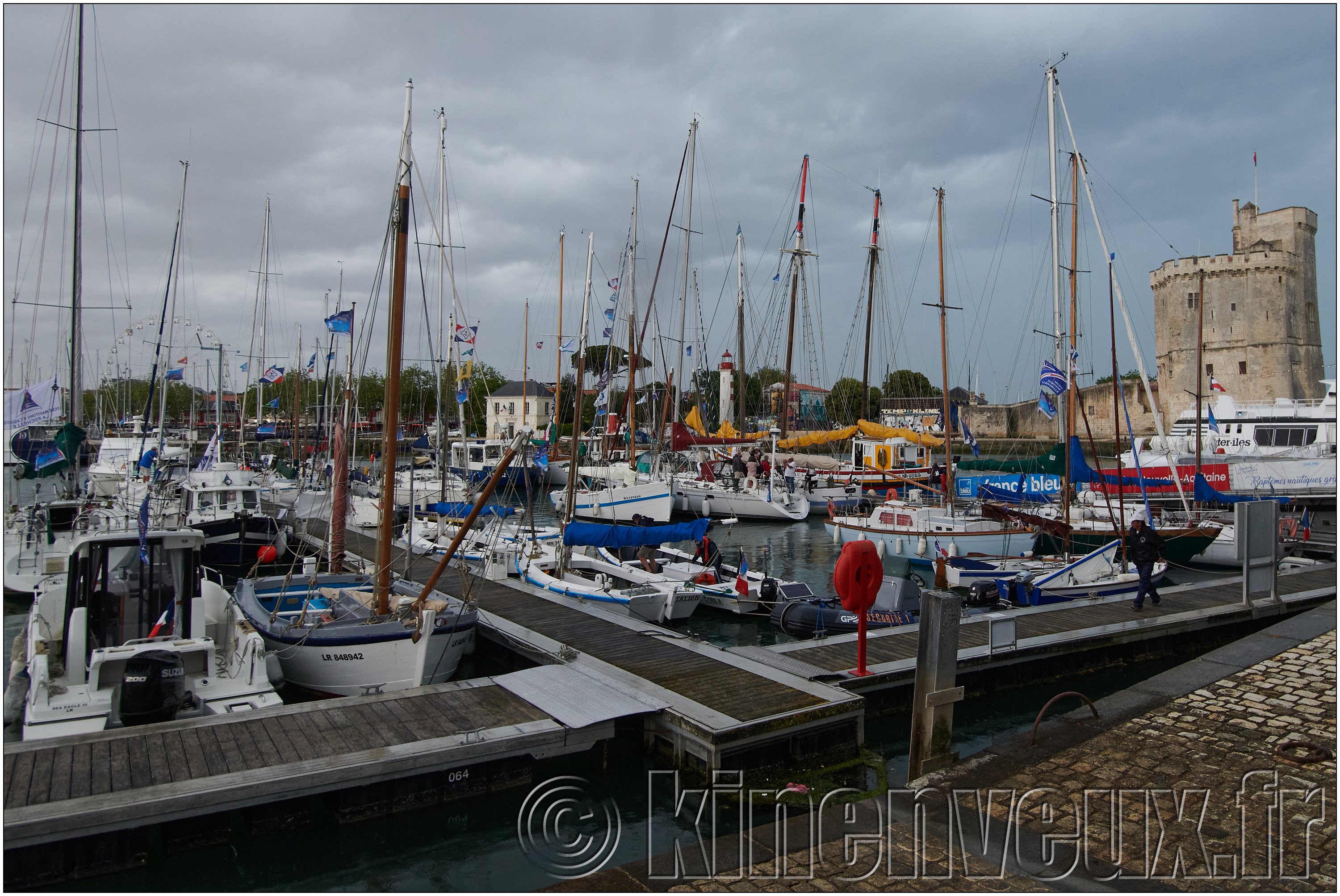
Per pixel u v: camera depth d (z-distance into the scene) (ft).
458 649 39.34
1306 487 101.60
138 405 182.91
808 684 34.63
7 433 56.59
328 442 107.04
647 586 56.34
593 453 151.84
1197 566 80.74
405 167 38.17
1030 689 42.14
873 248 125.18
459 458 149.79
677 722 30.73
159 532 33.88
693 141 93.76
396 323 38.78
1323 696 30.22
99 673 31.76
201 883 23.89
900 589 49.65
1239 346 210.18
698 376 135.13
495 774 28.99
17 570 61.16
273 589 47.24
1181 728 27.30
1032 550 83.51
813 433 130.52
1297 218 208.95
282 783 24.64
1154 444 114.42
